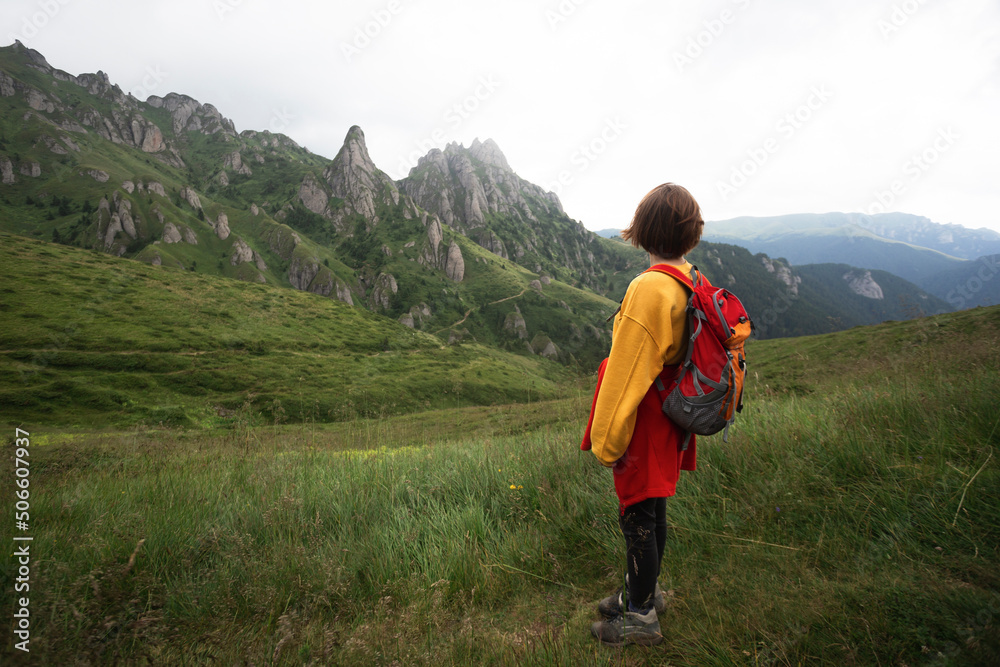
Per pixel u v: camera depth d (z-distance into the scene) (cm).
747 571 205
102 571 230
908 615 153
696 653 162
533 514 314
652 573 182
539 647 171
